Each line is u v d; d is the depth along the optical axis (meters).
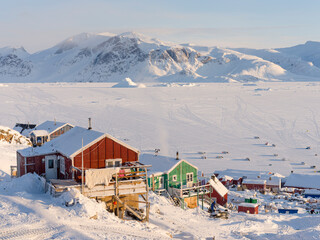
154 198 44.84
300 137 126.81
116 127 136.75
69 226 26.81
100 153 37.75
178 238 31.44
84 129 42.53
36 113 166.75
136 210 35.66
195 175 53.03
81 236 25.22
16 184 36.16
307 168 93.25
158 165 51.53
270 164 95.62
